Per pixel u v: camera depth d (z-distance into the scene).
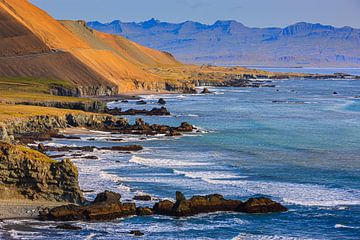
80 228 62.41
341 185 84.56
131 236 60.78
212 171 93.44
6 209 66.06
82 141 124.38
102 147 115.25
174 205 69.19
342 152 113.00
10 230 60.34
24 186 69.31
